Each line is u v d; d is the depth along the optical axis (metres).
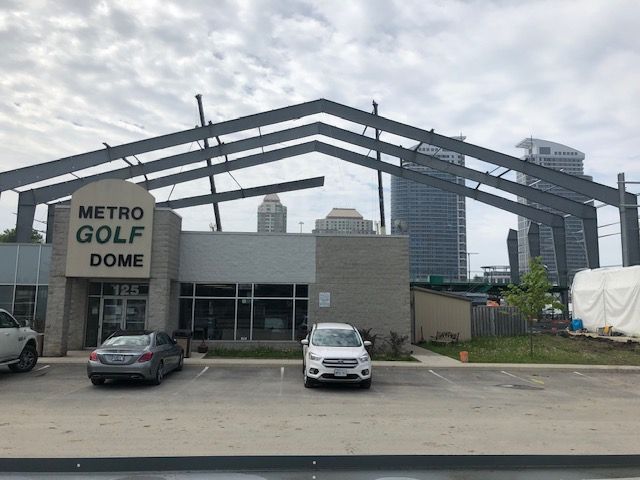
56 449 7.34
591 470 6.91
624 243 32.00
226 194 43.75
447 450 7.54
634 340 28.48
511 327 34.62
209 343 22.72
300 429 8.90
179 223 23.12
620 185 32.47
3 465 6.47
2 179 30.06
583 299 36.03
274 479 6.34
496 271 77.25
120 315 22.73
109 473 6.47
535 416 10.51
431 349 25.33
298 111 33.78
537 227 49.34
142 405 11.06
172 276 22.00
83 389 13.16
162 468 6.56
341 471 6.67
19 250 26.33
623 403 12.37
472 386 14.86
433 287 49.62
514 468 6.94
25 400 11.55
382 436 8.44
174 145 32.31
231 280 23.25
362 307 23.16
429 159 37.41
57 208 21.12
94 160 31.48
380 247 23.47
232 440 8.03
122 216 21.09
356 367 13.76
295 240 23.52
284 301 23.28
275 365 18.62
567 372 18.50
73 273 20.72
